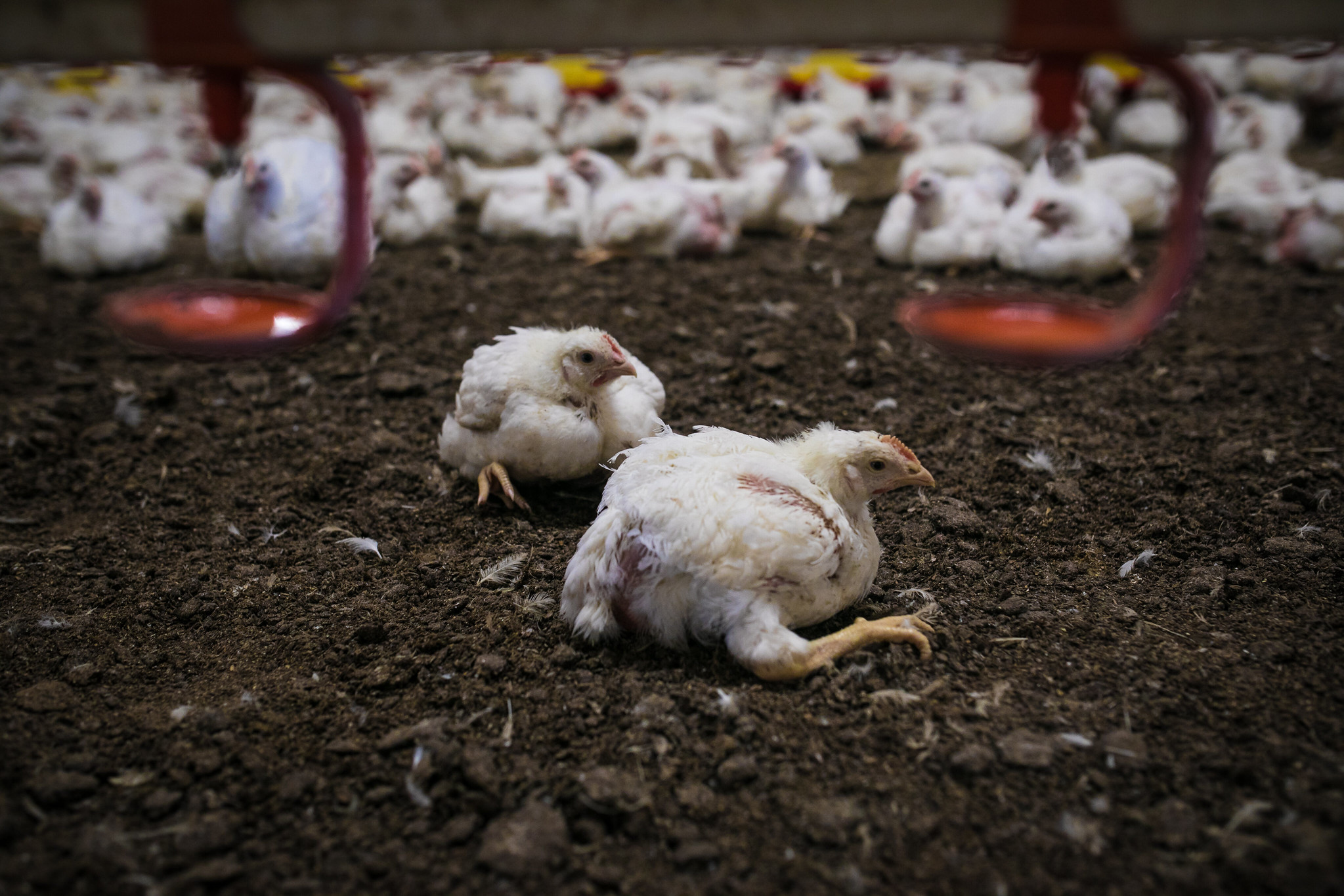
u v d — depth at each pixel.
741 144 2.81
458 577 1.15
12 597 1.15
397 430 1.43
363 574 1.17
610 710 0.98
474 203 2.51
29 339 1.74
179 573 1.18
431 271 2.02
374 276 1.98
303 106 3.10
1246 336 1.65
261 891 0.86
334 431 1.43
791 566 0.97
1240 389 1.48
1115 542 1.18
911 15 0.72
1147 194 2.09
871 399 1.48
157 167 2.44
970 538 1.20
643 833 0.89
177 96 3.49
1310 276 1.90
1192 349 1.61
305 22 0.73
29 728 0.99
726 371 1.55
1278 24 0.71
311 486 1.31
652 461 1.04
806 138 2.91
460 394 1.23
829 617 1.04
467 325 1.74
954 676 1.01
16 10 0.74
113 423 1.47
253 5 0.73
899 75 3.44
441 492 1.29
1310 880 0.83
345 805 0.92
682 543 0.97
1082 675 1.01
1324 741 0.93
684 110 2.79
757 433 1.39
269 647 1.08
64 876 0.86
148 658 1.07
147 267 2.15
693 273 1.97
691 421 1.42
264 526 1.25
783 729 0.96
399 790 0.92
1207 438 1.37
